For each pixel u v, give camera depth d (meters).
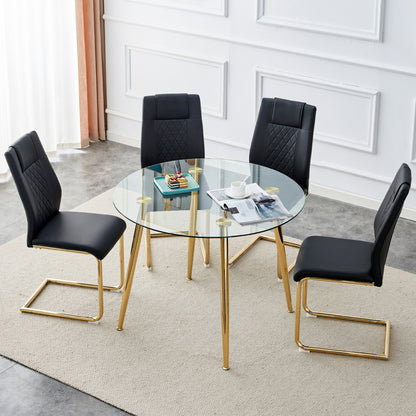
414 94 4.09
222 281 3.03
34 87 5.01
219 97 4.89
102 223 3.42
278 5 4.40
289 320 3.41
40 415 2.82
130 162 5.24
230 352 3.18
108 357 3.14
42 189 3.39
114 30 5.24
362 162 4.45
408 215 4.38
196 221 3.06
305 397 2.91
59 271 3.77
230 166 3.66
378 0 3.99
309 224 4.32
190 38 4.88
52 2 4.95
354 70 4.27
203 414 2.82
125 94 5.39
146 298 3.57
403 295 3.60
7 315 3.41
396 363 3.12
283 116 3.84
